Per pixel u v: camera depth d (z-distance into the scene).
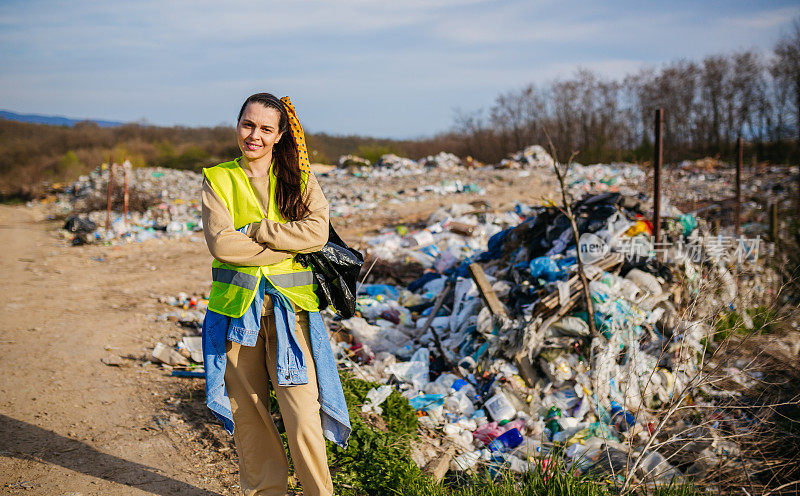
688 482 3.82
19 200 27.03
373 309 6.77
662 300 5.73
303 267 2.44
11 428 3.53
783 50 28.61
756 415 4.32
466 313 6.22
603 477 3.79
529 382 5.08
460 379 5.22
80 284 8.94
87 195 21.73
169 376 4.68
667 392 4.87
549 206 7.32
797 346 4.83
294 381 2.34
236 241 2.24
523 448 4.36
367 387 4.36
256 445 2.48
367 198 19.77
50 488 2.90
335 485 3.19
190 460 3.37
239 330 2.29
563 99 39.88
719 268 6.30
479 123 43.16
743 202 12.23
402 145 44.69
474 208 16.28
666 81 37.81
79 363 4.84
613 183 19.27
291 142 2.40
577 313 5.48
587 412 4.78
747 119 34.25
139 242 13.87
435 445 4.09
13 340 5.42
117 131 56.03
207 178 2.35
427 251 10.32
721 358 4.33
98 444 3.44
